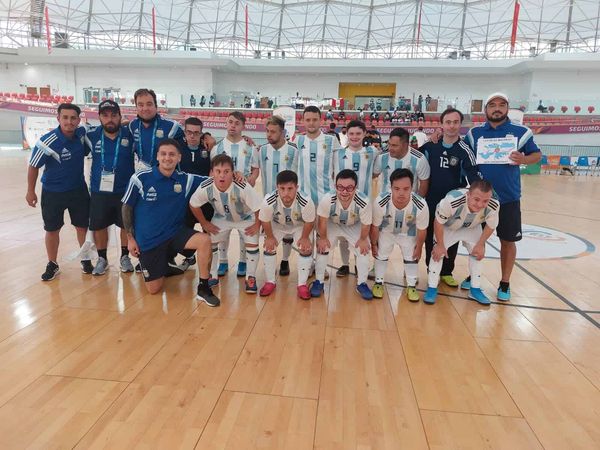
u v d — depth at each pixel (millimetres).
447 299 2895
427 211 2701
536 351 2178
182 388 1774
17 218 5016
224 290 2961
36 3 16828
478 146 2746
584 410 1693
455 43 17953
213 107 16609
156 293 2842
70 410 1616
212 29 18516
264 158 3199
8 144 18422
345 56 18922
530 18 16719
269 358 2041
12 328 2291
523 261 3842
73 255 3639
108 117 2904
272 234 2846
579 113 14844
